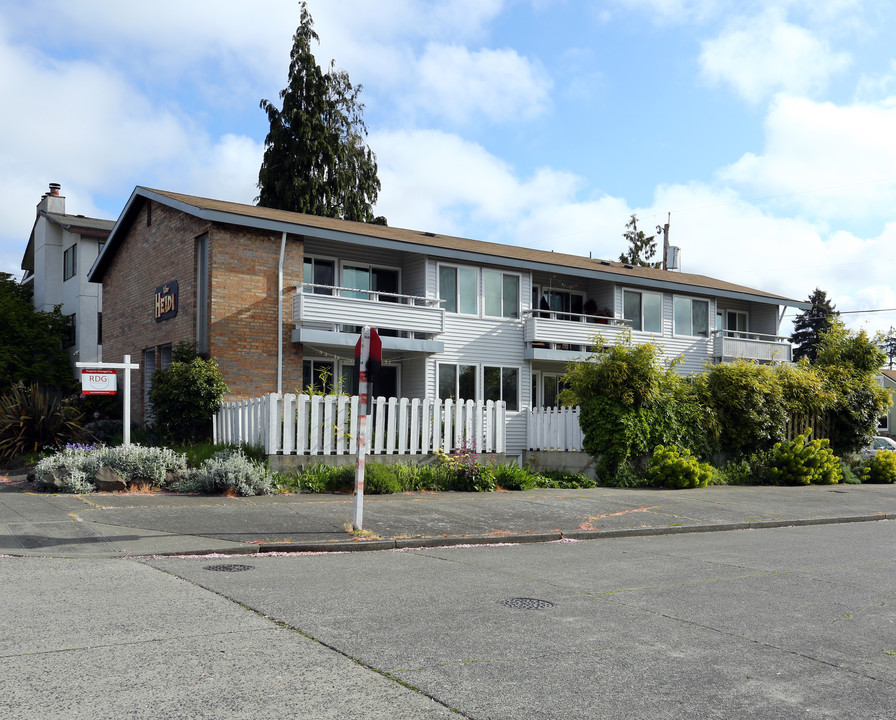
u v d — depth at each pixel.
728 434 20.84
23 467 18.06
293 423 15.81
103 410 24.62
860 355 24.72
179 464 14.84
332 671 4.94
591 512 13.79
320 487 14.85
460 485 16.42
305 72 40.34
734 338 30.47
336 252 23.50
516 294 25.88
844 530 13.56
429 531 11.30
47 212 34.31
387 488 14.98
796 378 22.42
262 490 14.20
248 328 20.30
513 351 25.56
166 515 11.45
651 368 19.11
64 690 4.48
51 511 11.45
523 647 5.62
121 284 26.12
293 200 39.28
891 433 50.50
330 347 22.61
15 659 5.02
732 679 5.05
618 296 28.08
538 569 8.92
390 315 22.06
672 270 38.00
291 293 21.05
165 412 18.55
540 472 19.78
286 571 8.41
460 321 24.47
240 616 6.25
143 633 5.68
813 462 20.94
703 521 13.47
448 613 6.57
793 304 32.31
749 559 9.95
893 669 5.34
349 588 7.50
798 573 8.97
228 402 18.09
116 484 13.84
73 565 8.38
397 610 6.62
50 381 29.70
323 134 40.09
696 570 9.05
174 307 21.83
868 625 6.54
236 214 19.88
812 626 6.48
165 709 4.23
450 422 17.34
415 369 24.03
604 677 5.00
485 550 10.43
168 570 8.24
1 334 29.14
